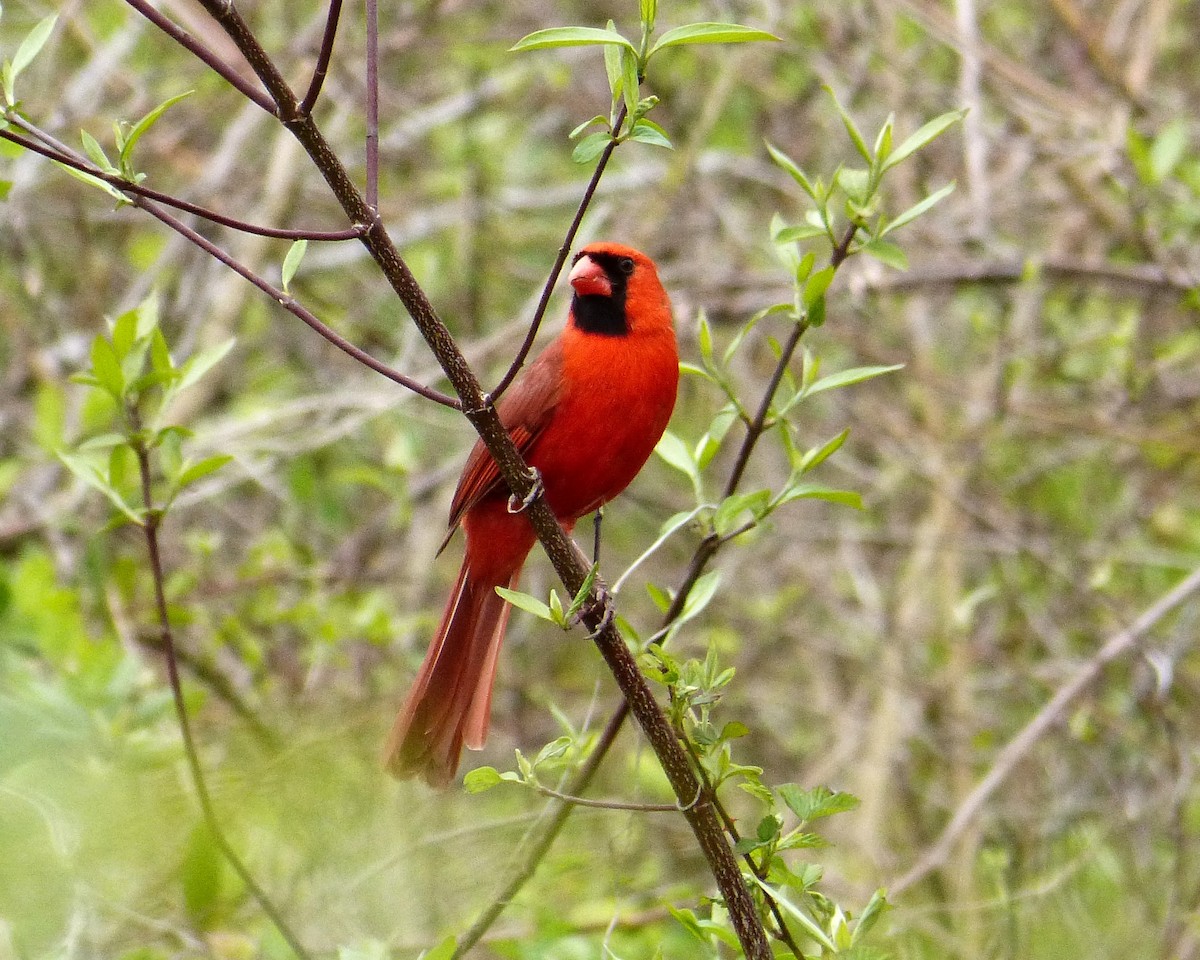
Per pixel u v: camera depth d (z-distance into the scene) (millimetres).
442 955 5809
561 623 5672
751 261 13609
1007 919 8562
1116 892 9711
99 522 10891
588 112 14602
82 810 6254
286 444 11352
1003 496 12672
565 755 6902
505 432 5793
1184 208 10922
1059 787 10789
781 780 12430
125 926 7477
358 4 13414
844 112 6531
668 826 10133
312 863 7422
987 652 11820
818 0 13328
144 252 13016
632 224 13688
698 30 5254
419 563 12461
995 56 12195
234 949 7680
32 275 11797
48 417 10375
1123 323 11562
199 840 6668
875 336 13320
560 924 8070
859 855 10914
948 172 13164
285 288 5555
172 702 7953
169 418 11766
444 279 13461
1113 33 13109
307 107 5289
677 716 5625
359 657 10531
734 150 14234
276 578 10750
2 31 12805
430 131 14141
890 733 11680
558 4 14469
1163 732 10750
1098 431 11742
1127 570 12555
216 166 12578
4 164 12023
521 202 13844
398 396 11211
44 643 8375
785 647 13297
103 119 12297
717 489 13438
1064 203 12773
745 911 5559
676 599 6684
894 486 13062
